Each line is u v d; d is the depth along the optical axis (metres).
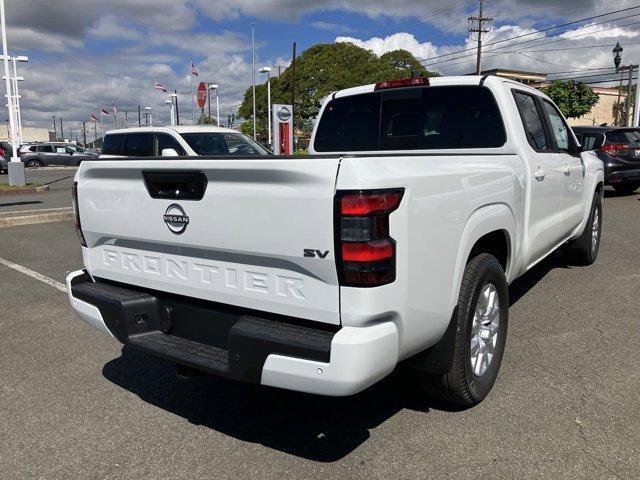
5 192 17.53
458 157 3.31
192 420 3.47
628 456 2.94
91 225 3.59
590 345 4.45
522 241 4.26
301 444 3.17
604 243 8.50
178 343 3.16
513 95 4.52
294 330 2.66
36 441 3.25
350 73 49.72
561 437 3.13
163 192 3.10
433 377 3.31
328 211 2.47
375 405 3.59
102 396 3.82
